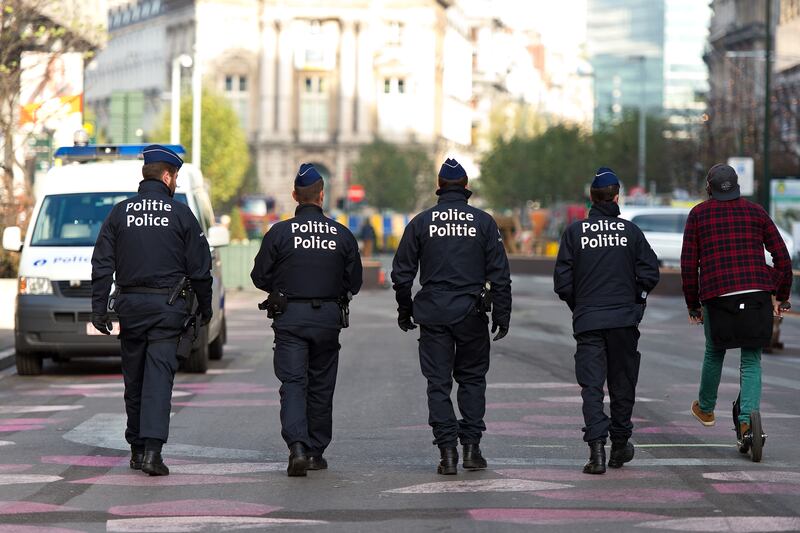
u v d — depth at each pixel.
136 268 22.86
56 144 76.31
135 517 18.94
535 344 53.09
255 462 24.06
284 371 22.56
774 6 183.75
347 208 175.75
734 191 24.83
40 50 76.75
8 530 18.05
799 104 148.00
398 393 35.91
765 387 37.66
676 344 54.12
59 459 24.52
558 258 23.06
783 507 19.28
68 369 44.12
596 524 18.17
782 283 24.75
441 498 20.19
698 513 18.86
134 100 90.94
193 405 33.25
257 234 176.00
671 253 105.50
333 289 22.81
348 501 20.02
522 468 23.02
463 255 22.39
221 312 47.28
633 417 30.12
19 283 41.34
